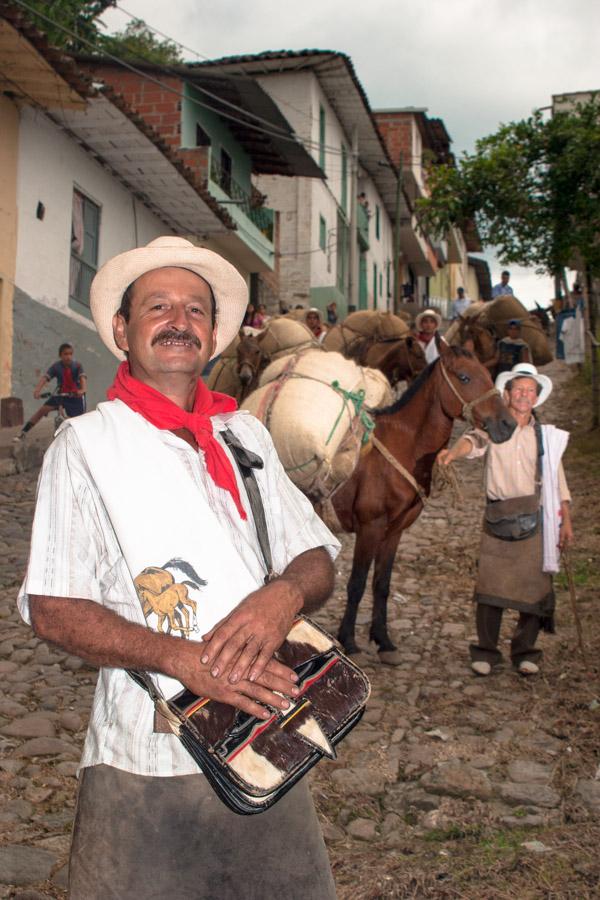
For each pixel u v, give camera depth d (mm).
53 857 3295
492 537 5398
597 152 11219
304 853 1839
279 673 1686
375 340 11812
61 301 13828
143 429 1804
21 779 3887
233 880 1777
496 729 4605
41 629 1695
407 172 36875
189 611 1690
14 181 12406
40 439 11625
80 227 14555
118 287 1992
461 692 5121
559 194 11586
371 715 4781
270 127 20688
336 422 5570
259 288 23562
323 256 27656
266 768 1618
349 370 6176
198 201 16672
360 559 5715
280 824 1821
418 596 7180
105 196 15273
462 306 29109
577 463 11570
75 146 14055
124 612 1751
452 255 55781
